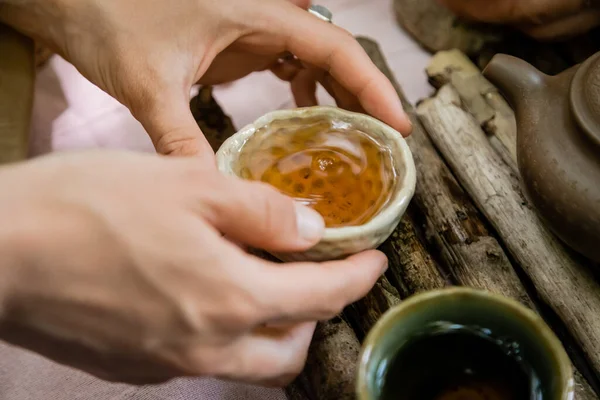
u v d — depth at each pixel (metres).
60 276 0.25
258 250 0.36
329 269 0.29
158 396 0.36
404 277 0.37
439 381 0.29
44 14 0.38
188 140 0.33
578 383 0.33
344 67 0.38
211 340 0.27
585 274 0.35
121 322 0.26
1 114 0.39
